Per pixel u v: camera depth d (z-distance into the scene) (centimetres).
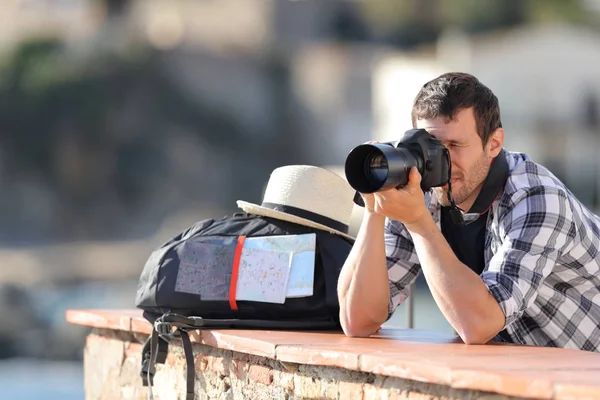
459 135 877
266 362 883
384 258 924
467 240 940
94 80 12850
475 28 14425
